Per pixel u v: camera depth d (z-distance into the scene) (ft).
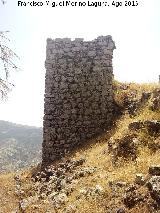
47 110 76.74
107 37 78.43
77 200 39.29
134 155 45.96
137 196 33.12
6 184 68.33
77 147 73.92
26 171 79.30
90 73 77.77
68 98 77.00
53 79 77.71
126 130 54.39
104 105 76.74
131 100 75.46
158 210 30.45
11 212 46.34
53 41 78.84
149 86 78.89
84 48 78.48
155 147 45.60
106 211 33.71
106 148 57.31
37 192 54.13
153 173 35.88
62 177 53.36
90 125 76.13
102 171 47.42
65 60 78.13
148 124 50.57
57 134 76.02
